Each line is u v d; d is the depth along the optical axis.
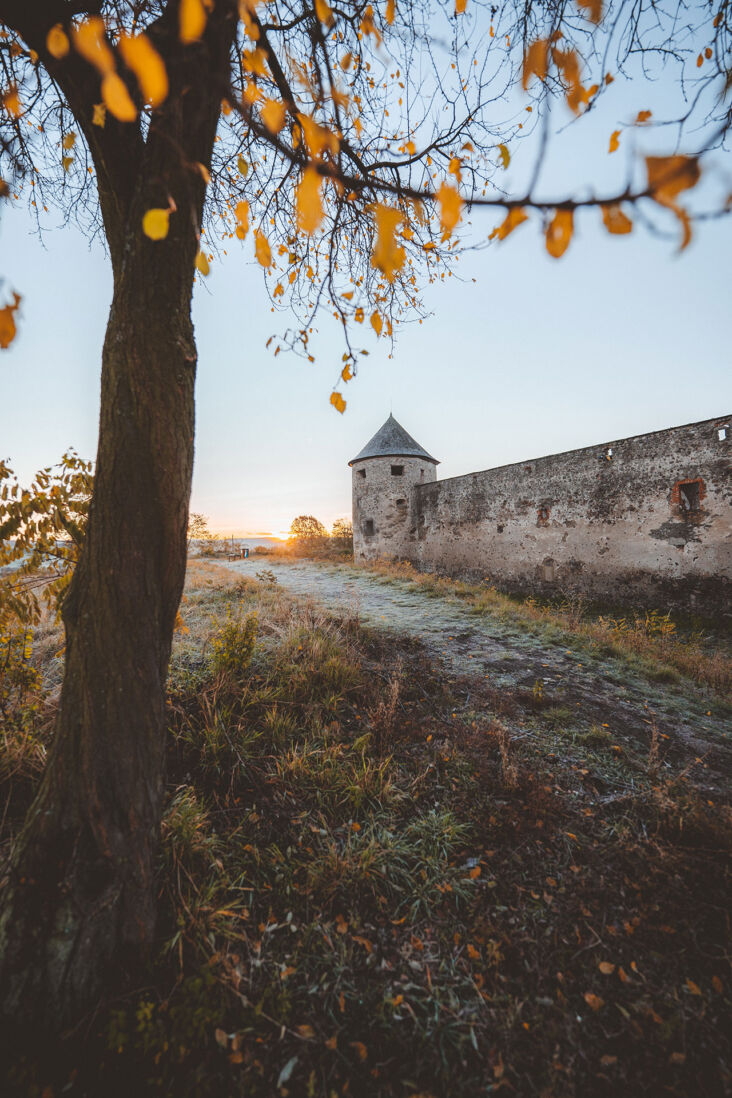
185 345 1.81
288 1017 1.78
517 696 4.48
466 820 2.77
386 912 2.22
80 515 2.83
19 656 3.04
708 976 1.94
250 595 7.95
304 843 2.54
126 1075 1.55
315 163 0.89
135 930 1.78
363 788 2.91
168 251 1.71
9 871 1.75
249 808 2.70
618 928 2.14
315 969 1.97
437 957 2.03
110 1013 1.63
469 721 3.88
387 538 18.69
